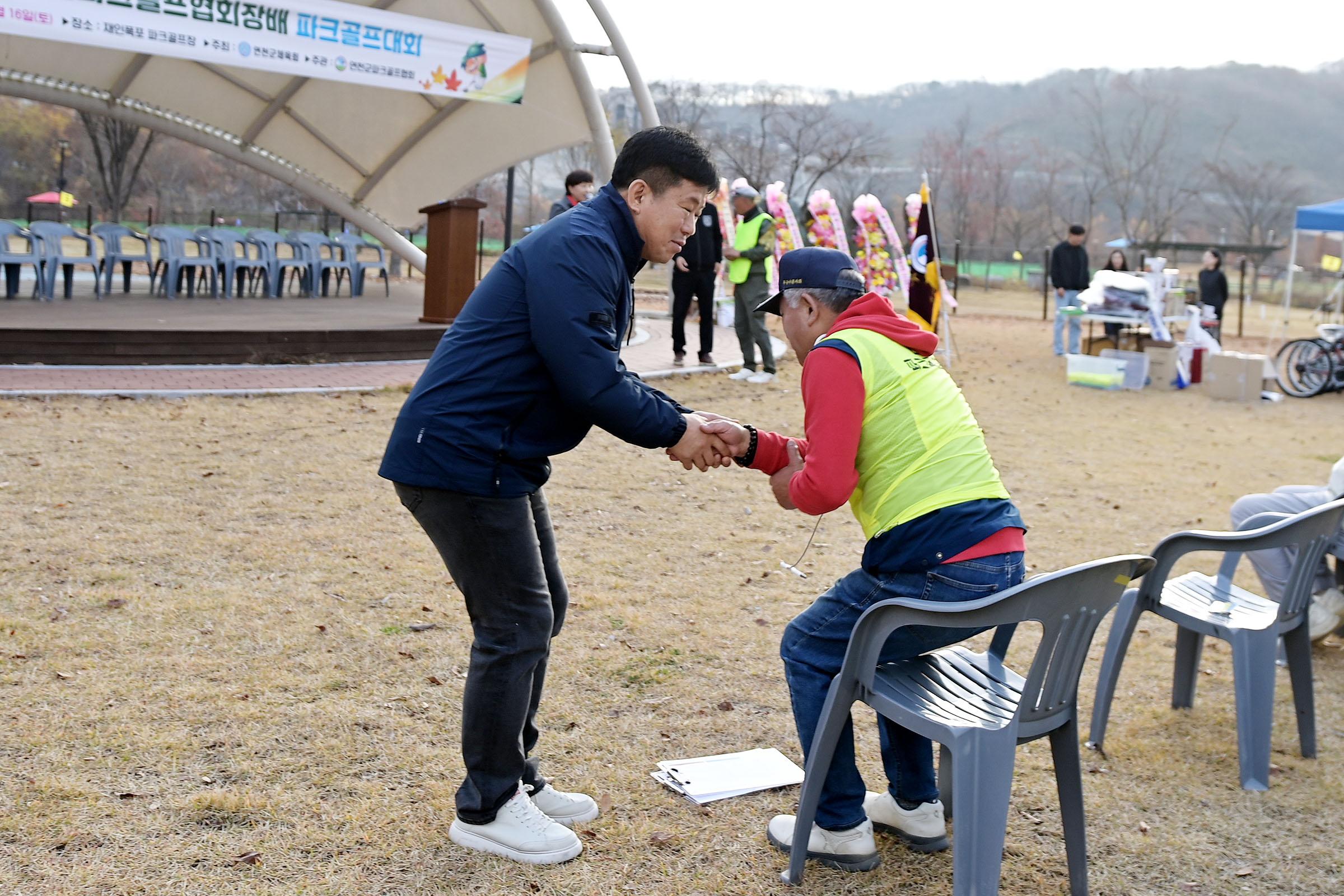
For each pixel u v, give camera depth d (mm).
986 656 2988
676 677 4016
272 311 13766
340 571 4910
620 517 6215
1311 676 3625
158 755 3195
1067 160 64938
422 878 2682
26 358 9477
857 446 2652
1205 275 17203
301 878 2646
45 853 2674
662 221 2637
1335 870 2932
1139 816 3188
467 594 2729
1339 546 4258
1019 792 3309
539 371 2582
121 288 16266
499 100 12367
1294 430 10781
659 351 13031
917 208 14078
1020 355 16266
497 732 2746
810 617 2852
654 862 2822
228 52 10859
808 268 2867
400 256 17484
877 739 3650
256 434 7531
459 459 2564
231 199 48375
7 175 46781
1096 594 2500
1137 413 11336
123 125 34406
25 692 3533
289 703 3594
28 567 4672
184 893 2557
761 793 3211
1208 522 6863
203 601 4438
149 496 5891
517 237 38844
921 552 2645
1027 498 7301
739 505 6672
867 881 2789
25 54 13500
